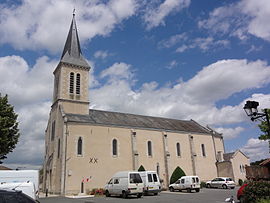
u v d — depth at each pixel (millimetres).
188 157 40062
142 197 23656
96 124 32844
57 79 36812
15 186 13945
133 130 35719
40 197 25203
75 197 24734
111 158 32469
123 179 23922
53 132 34031
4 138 24234
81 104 34875
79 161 29969
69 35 39500
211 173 41719
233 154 42562
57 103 34188
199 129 45219
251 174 21281
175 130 40375
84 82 36219
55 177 30016
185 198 21438
